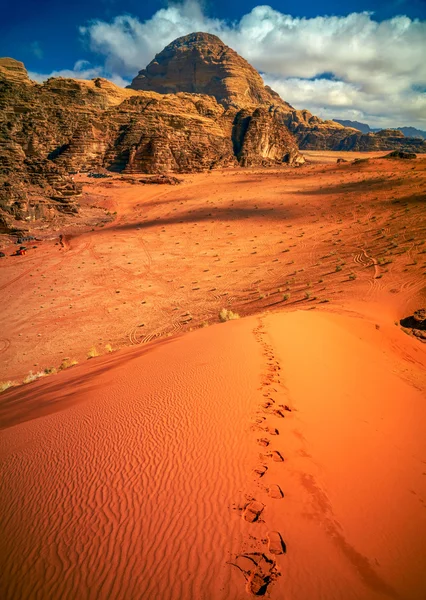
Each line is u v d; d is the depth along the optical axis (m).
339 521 4.20
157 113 144.88
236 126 171.38
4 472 5.78
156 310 38.34
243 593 3.25
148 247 63.47
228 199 92.12
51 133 132.00
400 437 7.06
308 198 82.44
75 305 41.28
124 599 3.26
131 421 6.89
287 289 37.00
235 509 4.30
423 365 15.98
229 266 50.75
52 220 76.44
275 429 6.29
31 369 27.28
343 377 10.27
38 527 4.30
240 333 14.26
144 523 4.15
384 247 43.56
